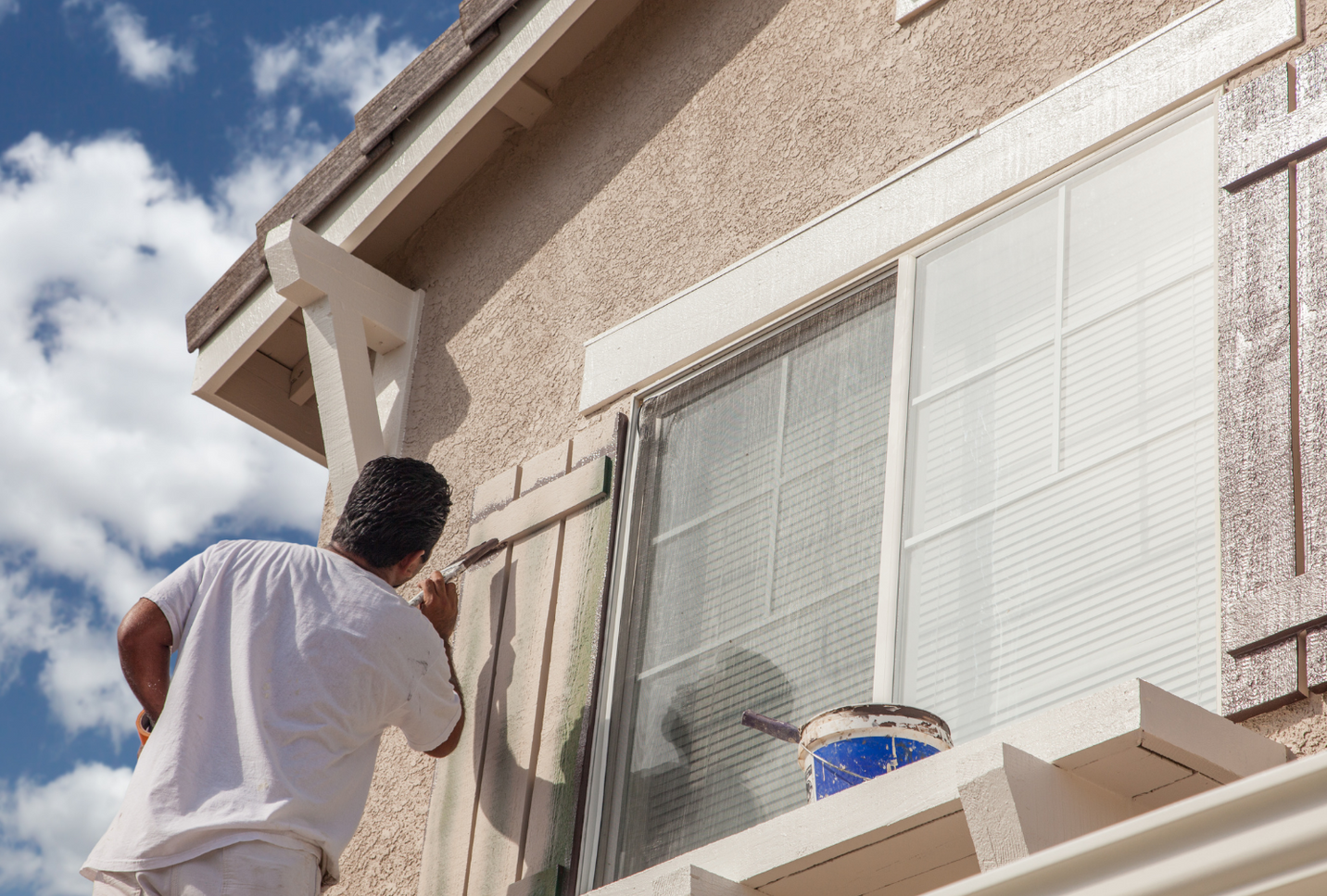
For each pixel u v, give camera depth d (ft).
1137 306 10.32
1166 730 6.92
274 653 10.39
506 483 13.96
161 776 9.75
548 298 15.02
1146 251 10.43
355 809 10.30
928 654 10.31
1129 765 7.06
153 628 10.54
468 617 13.44
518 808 11.89
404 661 10.80
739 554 12.12
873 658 10.64
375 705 10.57
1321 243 9.06
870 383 11.83
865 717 8.41
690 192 14.16
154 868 9.42
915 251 11.95
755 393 12.71
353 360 15.47
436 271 16.58
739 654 11.64
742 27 14.62
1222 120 10.04
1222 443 8.97
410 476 11.74
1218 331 9.34
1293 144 9.52
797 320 12.64
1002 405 10.82
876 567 11.00
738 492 12.42
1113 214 10.77
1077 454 10.18
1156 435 9.78
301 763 9.96
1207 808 5.35
